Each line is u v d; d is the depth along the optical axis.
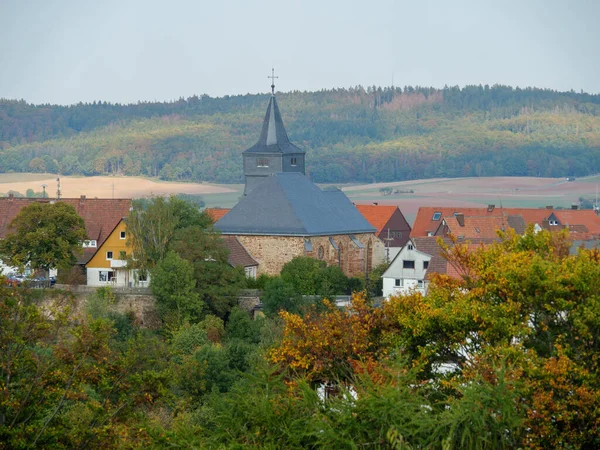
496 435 72.56
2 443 91.31
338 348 114.12
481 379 76.69
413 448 70.25
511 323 105.69
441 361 114.69
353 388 81.06
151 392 105.00
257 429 73.81
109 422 101.06
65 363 101.19
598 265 108.38
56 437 95.38
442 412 72.56
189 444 74.12
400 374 79.31
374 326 121.25
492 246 124.88
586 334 99.94
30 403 97.75
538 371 89.94
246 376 80.50
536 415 86.50
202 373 181.38
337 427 71.25
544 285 105.12
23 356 102.44
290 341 115.44
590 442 88.50
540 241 126.06
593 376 91.94
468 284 123.19
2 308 101.00
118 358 105.75
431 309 113.62
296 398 76.06
